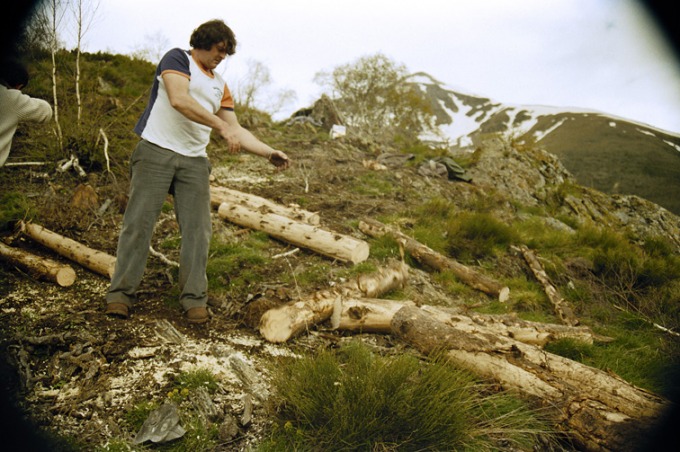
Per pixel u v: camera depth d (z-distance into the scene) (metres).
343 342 3.19
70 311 3.09
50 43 5.79
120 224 4.62
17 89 2.76
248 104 11.48
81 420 2.17
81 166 5.67
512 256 5.93
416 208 6.80
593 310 4.95
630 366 3.43
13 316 2.93
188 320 3.18
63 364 2.52
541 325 3.64
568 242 6.81
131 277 3.09
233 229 5.01
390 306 3.34
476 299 4.69
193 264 3.20
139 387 2.44
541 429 2.39
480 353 2.79
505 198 9.56
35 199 4.68
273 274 4.15
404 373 2.36
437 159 10.70
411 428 2.21
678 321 4.76
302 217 5.19
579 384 2.67
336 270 4.35
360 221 5.63
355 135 12.05
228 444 2.16
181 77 2.91
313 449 2.14
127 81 9.20
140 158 3.03
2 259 3.52
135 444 2.06
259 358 2.89
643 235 10.88
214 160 7.48
